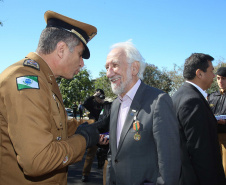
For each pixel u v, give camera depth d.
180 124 1.85
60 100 1.43
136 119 1.45
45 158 1.03
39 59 1.35
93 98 4.44
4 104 1.13
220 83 3.74
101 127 1.74
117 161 1.47
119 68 1.55
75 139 1.32
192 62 2.14
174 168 1.28
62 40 1.38
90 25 1.47
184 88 1.99
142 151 1.39
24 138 1.01
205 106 1.83
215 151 1.79
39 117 1.07
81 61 1.56
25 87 1.10
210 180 1.68
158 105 1.40
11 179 1.21
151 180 1.37
